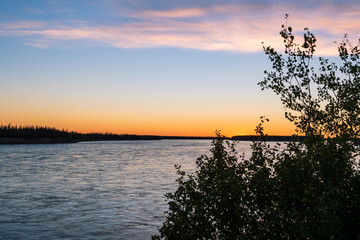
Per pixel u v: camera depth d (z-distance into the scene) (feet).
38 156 439.22
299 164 21.49
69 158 407.44
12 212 108.58
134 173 238.48
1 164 312.29
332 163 20.36
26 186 173.88
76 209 112.98
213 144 25.64
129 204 121.49
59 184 181.47
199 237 23.25
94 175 226.38
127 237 79.00
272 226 21.08
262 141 24.31
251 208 22.59
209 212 23.03
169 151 632.79
